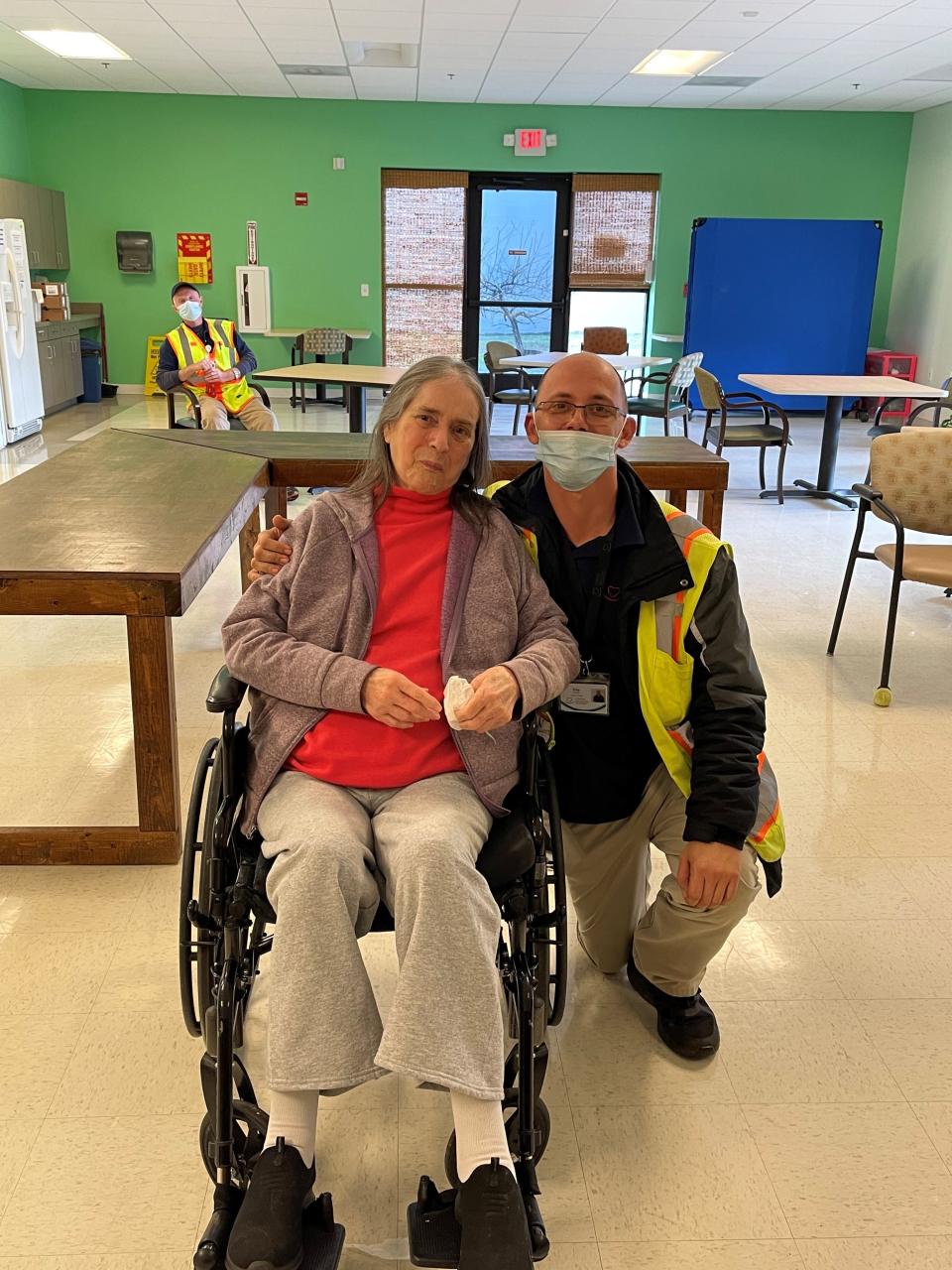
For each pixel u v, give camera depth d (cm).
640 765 172
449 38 793
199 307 626
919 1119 166
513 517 165
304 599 150
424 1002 120
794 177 1112
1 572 210
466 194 1107
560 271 1136
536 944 139
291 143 1079
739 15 721
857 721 325
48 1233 141
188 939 146
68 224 1092
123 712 318
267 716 148
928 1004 195
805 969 204
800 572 506
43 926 212
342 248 1115
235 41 815
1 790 268
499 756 145
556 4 698
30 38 812
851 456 852
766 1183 153
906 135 1108
